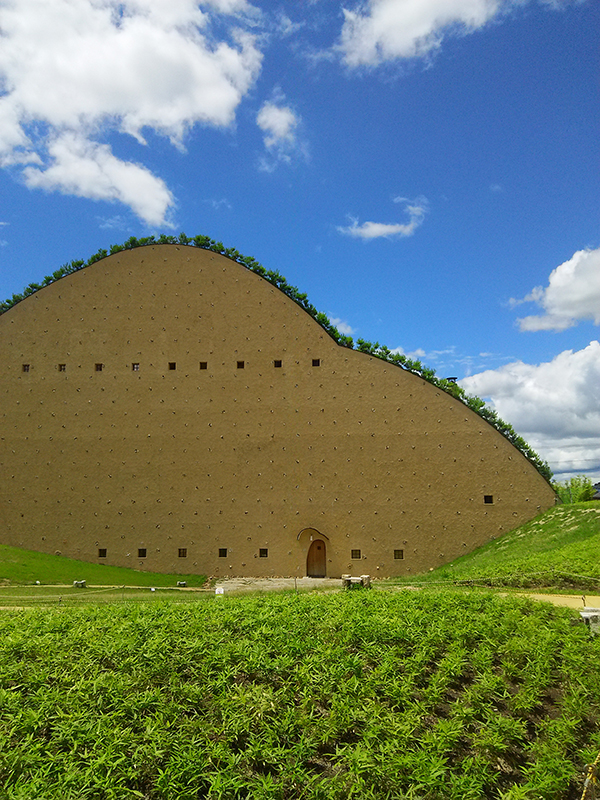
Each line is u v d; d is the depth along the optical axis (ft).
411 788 19.53
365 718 23.49
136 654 28.60
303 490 95.66
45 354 105.40
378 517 93.09
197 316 104.37
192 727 22.59
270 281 104.73
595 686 26.73
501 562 74.84
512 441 93.25
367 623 32.48
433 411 95.45
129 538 97.04
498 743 22.44
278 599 42.09
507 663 28.76
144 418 101.14
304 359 100.58
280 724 22.89
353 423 96.99
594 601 49.90
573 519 82.89
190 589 84.94
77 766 20.03
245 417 99.60
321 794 19.58
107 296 106.63
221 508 96.58
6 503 100.07
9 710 23.66
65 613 38.58
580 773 22.24
